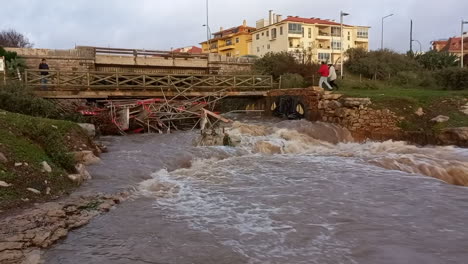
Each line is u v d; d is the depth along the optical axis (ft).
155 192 26.91
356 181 30.07
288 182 29.78
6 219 20.27
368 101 55.16
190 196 26.00
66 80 61.11
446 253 17.06
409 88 83.05
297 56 106.83
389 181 30.04
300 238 18.76
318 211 22.74
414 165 35.50
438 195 26.17
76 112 55.42
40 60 74.64
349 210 22.91
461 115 51.80
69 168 29.40
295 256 16.84
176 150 41.14
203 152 40.60
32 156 27.12
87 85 61.26
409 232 19.48
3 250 16.70
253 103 81.56
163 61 87.66
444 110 53.72
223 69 94.07
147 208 23.43
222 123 60.29
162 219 21.52
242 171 33.78
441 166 34.81
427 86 83.41
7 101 44.60
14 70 65.46
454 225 20.48
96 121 55.77
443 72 76.38
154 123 58.18
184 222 21.03
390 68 107.76
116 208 23.39
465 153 41.22
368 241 18.37
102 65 82.33
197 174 32.53
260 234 19.31
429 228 20.04
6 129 28.84
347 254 17.01
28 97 46.96
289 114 67.67
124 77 65.41
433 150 43.27
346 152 44.09
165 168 34.30
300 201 24.72
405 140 51.11
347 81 84.12
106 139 50.47
